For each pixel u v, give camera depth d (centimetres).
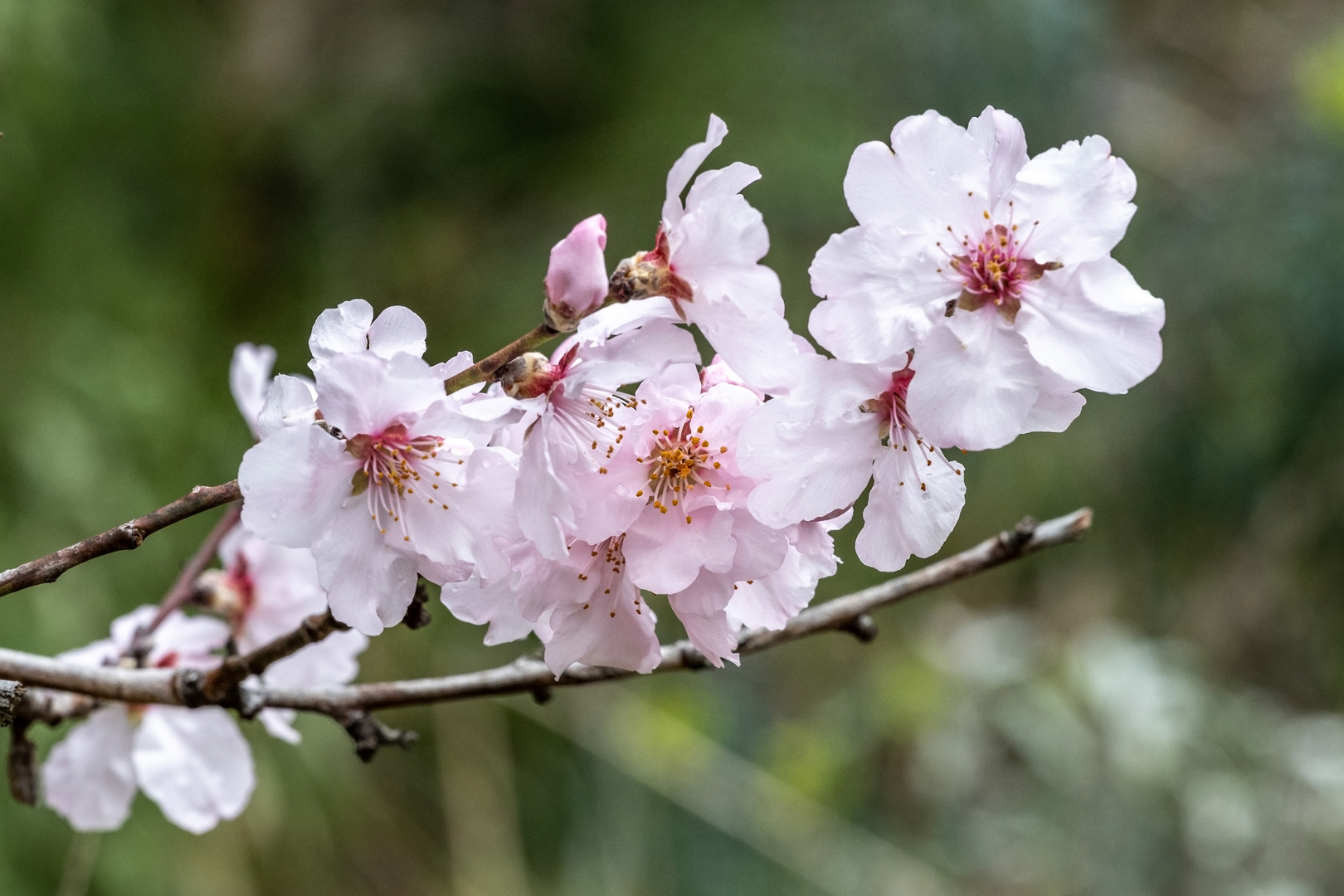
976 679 118
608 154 148
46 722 59
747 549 53
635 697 129
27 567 52
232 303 143
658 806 132
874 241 53
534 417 53
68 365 119
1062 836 113
